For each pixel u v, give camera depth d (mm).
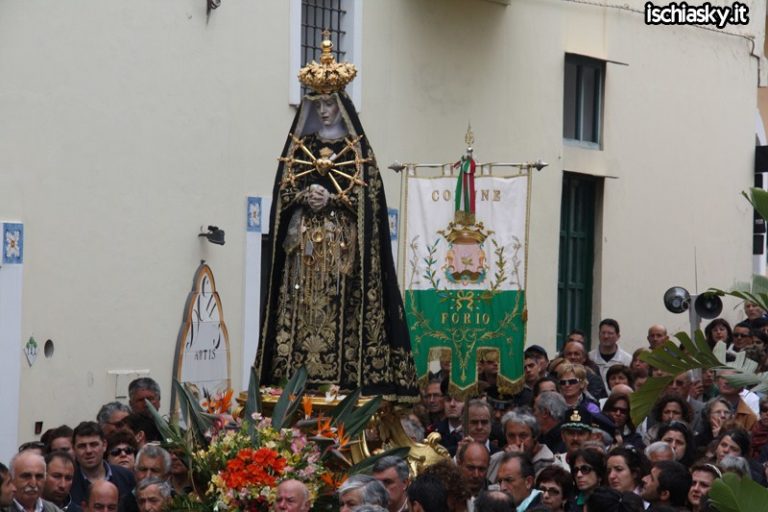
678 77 50125
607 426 27641
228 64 33781
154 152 31938
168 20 32188
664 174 49531
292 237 24906
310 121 25109
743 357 19359
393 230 38094
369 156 24859
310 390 24766
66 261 29906
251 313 34469
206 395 24281
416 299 33406
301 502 20234
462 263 33219
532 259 43438
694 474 22594
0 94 28516
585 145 46094
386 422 24969
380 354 24766
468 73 40969
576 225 46094
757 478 25641
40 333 29312
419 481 19484
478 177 33531
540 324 43812
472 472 23516
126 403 31078
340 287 24828
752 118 54188
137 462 22766
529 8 43188
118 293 31078
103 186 30734
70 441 24406
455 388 32781
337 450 22344
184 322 32500
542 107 43812
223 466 21578
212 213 33375
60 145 29797
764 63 54781
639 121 48219
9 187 28688
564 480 22719
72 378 30031
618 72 47156
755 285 18797
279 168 25188
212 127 33375
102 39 30688
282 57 35219
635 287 48250
